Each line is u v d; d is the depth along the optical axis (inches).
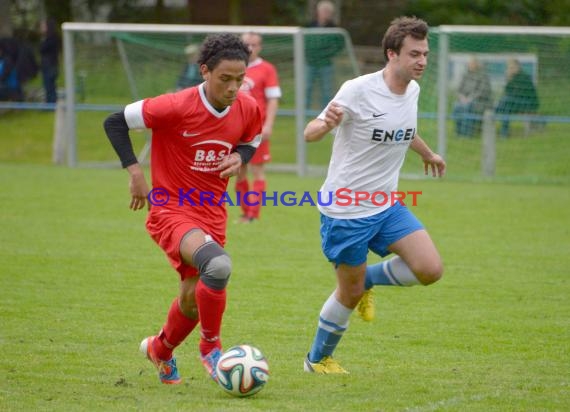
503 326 807.7
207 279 591.8
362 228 655.8
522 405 571.8
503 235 1273.4
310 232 1291.8
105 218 1364.4
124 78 2043.6
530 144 1893.5
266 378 588.1
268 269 1049.5
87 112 2075.5
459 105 1881.2
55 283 959.0
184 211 622.8
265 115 1348.4
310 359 669.9
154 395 593.6
